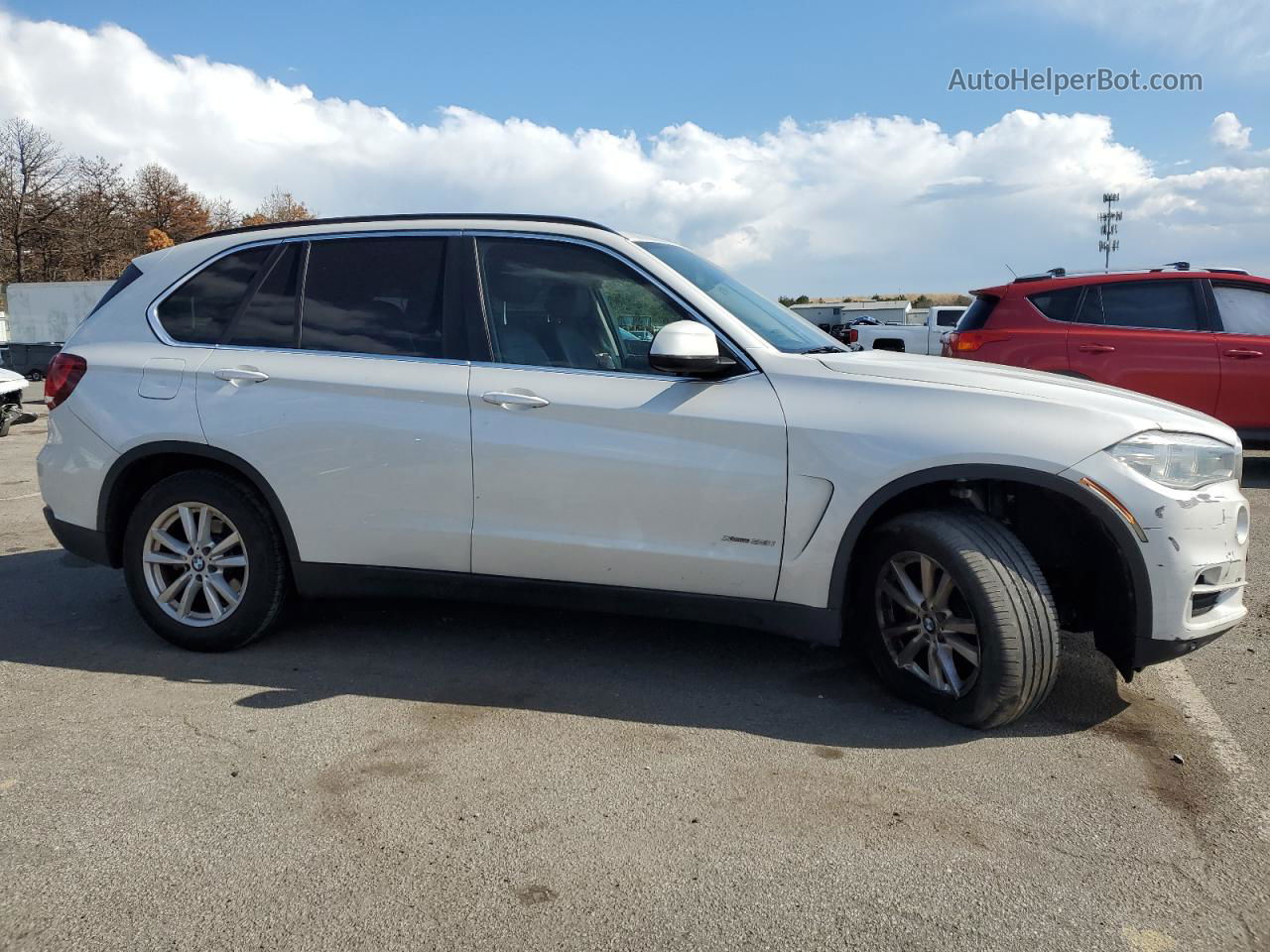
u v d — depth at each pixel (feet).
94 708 11.68
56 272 163.84
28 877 8.12
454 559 12.60
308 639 14.28
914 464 10.89
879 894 7.91
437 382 12.46
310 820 9.04
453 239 13.14
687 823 9.00
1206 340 25.95
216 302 13.78
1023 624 10.47
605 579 12.16
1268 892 7.97
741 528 11.57
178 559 13.61
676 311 12.17
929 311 77.66
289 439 12.84
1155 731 11.18
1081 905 7.77
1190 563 10.53
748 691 12.28
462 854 8.48
